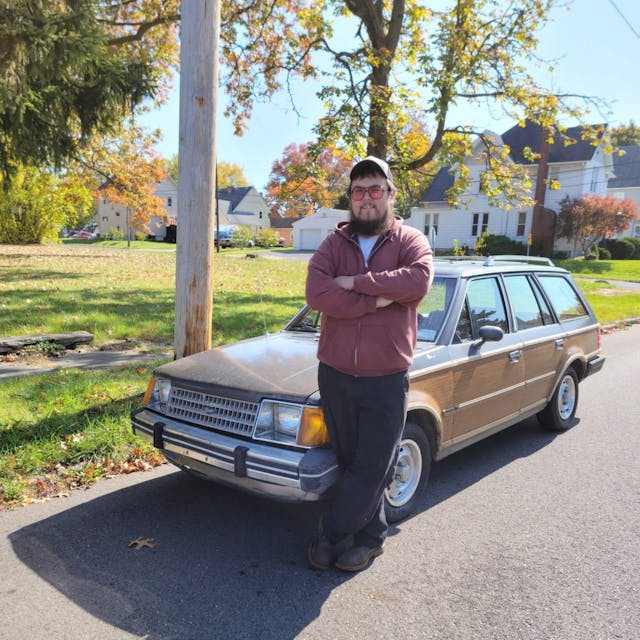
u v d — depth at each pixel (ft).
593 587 9.69
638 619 8.81
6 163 52.37
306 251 156.35
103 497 12.92
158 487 13.56
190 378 11.39
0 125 46.52
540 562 10.46
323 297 9.04
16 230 119.03
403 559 10.50
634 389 24.44
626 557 10.70
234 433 10.37
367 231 9.56
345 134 37.45
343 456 9.77
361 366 9.18
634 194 149.59
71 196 118.32
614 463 15.67
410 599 9.24
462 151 43.16
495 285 15.17
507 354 14.52
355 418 9.54
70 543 10.84
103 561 10.23
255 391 10.31
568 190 116.98
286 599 9.17
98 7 43.34
